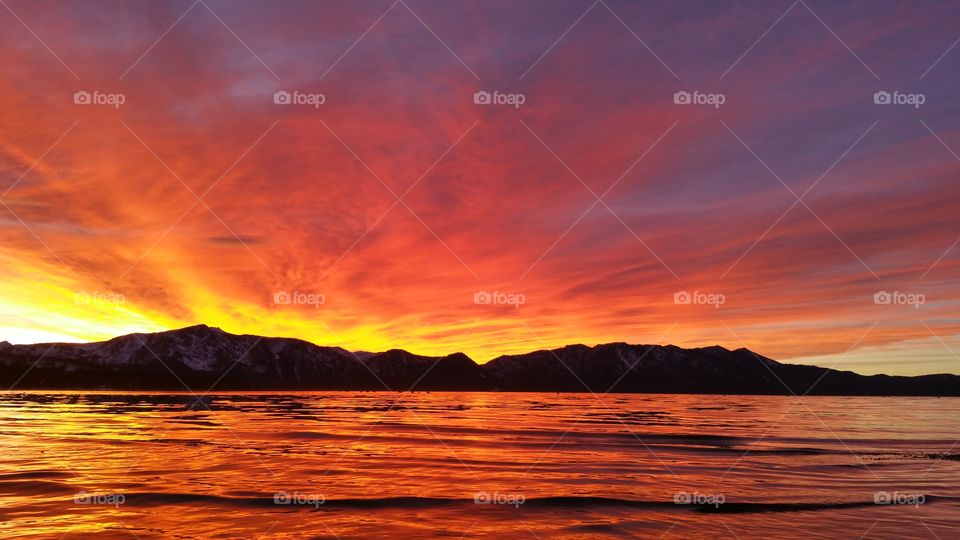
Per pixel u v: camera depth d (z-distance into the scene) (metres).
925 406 176.25
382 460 40.16
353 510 24.42
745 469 38.34
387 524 22.38
